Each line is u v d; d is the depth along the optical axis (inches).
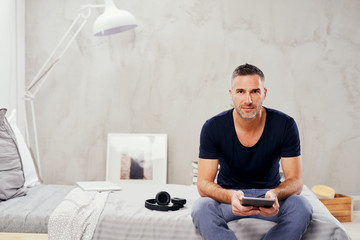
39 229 78.0
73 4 144.0
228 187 81.8
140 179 142.3
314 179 145.8
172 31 144.6
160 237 75.5
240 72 75.5
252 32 144.3
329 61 145.0
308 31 144.3
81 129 145.2
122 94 145.2
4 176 91.4
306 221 69.1
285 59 144.7
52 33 144.2
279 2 144.2
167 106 145.3
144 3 144.3
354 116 145.6
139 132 145.3
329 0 144.2
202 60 144.7
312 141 145.6
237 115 77.1
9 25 130.6
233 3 144.2
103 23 122.1
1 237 77.3
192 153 145.2
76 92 144.9
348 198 128.9
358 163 146.0
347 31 144.6
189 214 78.5
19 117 138.6
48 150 145.2
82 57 144.6
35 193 96.8
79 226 76.2
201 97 144.8
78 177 145.3
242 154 78.2
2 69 124.8
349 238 72.4
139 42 144.7
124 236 76.5
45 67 144.6
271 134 77.5
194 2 144.3
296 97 145.2
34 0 143.6
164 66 144.7
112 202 86.0
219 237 68.4
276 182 82.4
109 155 143.2
